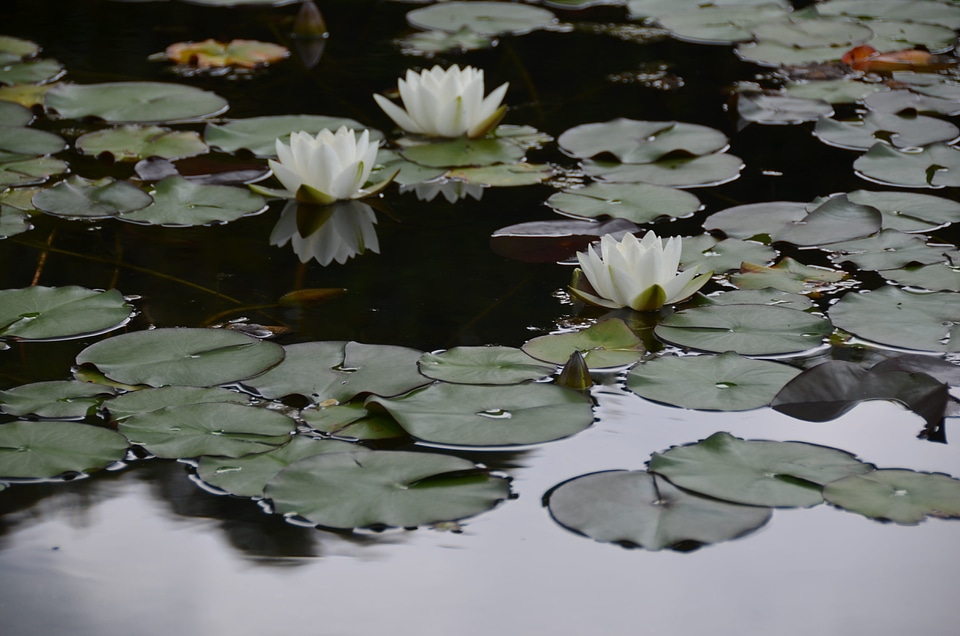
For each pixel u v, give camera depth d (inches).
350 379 171.5
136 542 164.7
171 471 167.5
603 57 234.5
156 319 176.9
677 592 163.2
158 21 259.6
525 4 283.4
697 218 187.0
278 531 165.0
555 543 164.7
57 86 205.2
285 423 168.9
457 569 163.9
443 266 182.2
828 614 162.2
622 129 199.0
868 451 168.2
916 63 225.3
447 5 279.9
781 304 177.5
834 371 171.6
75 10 268.4
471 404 170.1
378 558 164.2
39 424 168.9
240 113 202.1
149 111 201.5
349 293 179.6
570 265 182.2
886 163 193.3
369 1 288.5
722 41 245.9
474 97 197.9
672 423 169.8
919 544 164.7
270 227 186.9
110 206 187.6
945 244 183.0
